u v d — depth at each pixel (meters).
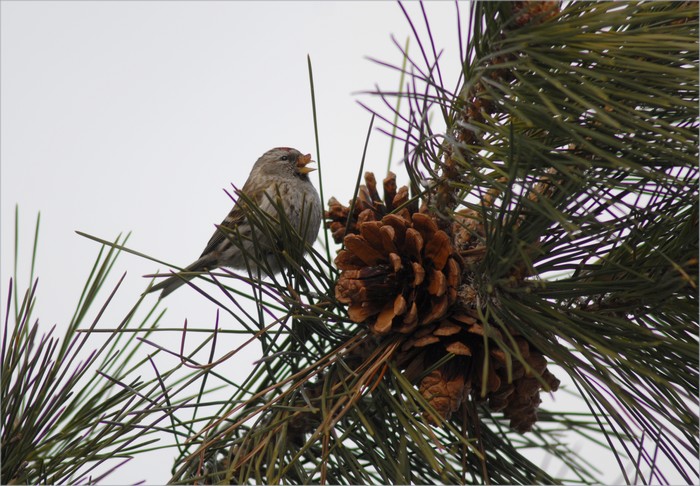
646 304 3.66
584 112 3.30
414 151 3.44
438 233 3.84
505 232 3.43
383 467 3.71
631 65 3.13
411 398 3.54
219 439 3.61
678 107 3.33
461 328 3.78
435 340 3.72
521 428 4.06
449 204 4.02
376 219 4.52
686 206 3.66
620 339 3.58
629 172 3.48
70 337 3.78
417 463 4.21
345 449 3.71
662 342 3.30
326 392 3.83
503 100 3.16
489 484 4.07
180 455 3.84
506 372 3.83
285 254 3.91
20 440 3.64
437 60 3.37
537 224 3.45
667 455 3.51
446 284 3.75
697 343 3.65
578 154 3.51
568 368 3.38
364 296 3.92
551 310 3.53
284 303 3.94
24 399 3.78
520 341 3.69
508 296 3.65
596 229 3.54
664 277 3.35
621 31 3.47
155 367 3.61
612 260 3.82
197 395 4.01
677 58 3.20
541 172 3.46
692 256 3.45
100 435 3.62
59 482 3.56
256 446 3.62
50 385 3.69
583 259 3.69
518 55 3.45
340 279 4.04
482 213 3.56
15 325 3.73
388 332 3.85
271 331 3.95
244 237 4.01
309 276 4.06
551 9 3.39
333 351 3.98
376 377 3.81
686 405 3.55
